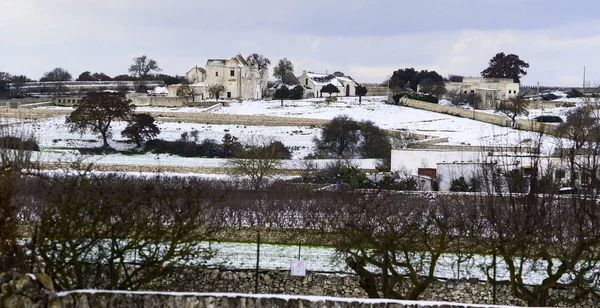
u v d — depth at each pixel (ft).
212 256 150.20
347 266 150.82
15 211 139.54
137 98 603.67
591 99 581.12
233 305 104.83
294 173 325.42
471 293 147.95
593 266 135.85
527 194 162.81
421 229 150.92
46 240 128.57
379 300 106.22
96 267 136.67
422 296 148.25
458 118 524.11
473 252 151.84
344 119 437.58
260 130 463.01
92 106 427.74
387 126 484.33
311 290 149.48
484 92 622.54
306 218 191.52
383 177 283.38
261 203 211.20
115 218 143.33
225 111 567.59
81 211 146.20
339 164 326.24
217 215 182.70
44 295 98.63
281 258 163.43
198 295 104.78
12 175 133.39
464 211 184.55
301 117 522.06
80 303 100.68
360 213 164.66
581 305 144.56
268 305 105.19
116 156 381.81
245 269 150.82
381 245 139.74
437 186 260.01
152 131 421.59
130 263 139.64
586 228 155.12
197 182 244.63
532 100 604.49
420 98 605.73
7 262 113.91
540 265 159.33
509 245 150.30
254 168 313.12
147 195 155.74
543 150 284.82
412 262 159.74
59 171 284.41
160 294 104.17
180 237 132.77
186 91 645.51
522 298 135.85
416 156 297.12
